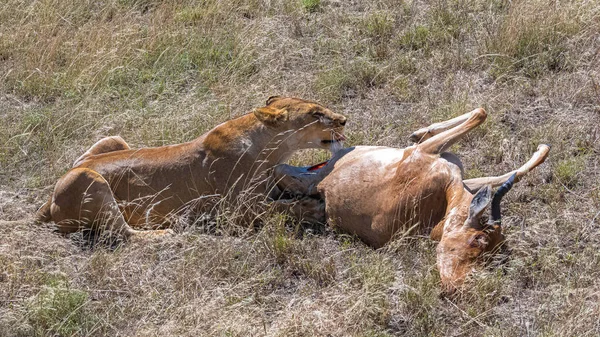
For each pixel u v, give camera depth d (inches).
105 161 477.7
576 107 554.9
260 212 466.0
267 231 452.8
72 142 567.5
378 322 389.7
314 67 639.8
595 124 533.0
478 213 388.8
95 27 693.9
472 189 440.5
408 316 390.0
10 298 416.8
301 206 464.8
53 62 662.5
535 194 474.0
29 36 698.2
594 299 389.1
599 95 556.4
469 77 600.1
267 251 444.5
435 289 392.2
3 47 687.7
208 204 471.2
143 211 473.4
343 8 714.2
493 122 534.6
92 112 591.2
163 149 480.1
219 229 466.9
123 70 643.5
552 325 374.0
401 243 422.0
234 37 676.7
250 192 463.2
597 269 409.4
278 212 465.1
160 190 470.9
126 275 434.0
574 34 621.6
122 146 515.5
